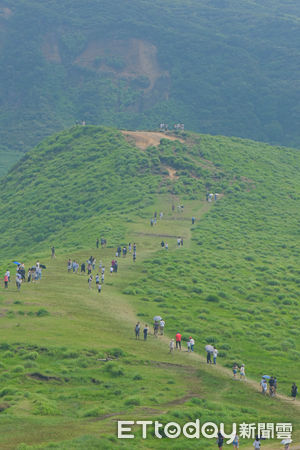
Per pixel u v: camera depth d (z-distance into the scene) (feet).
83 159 648.38
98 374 189.78
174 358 217.36
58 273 325.62
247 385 202.59
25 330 219.00
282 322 295.07
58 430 139.03
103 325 240.94
